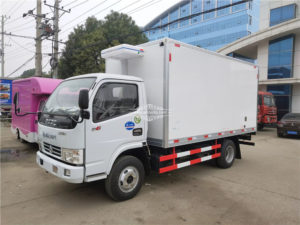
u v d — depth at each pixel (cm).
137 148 423
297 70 1772
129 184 402
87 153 336
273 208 384
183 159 506
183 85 450
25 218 339
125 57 469
